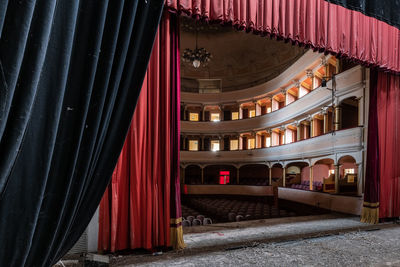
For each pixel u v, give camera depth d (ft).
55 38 5.79
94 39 6.37
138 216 10.64
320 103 37.09
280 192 49.32
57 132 6.12
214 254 10.57
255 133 61.72
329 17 13.96
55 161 6.06
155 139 11.28
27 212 5.36
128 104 7.72
